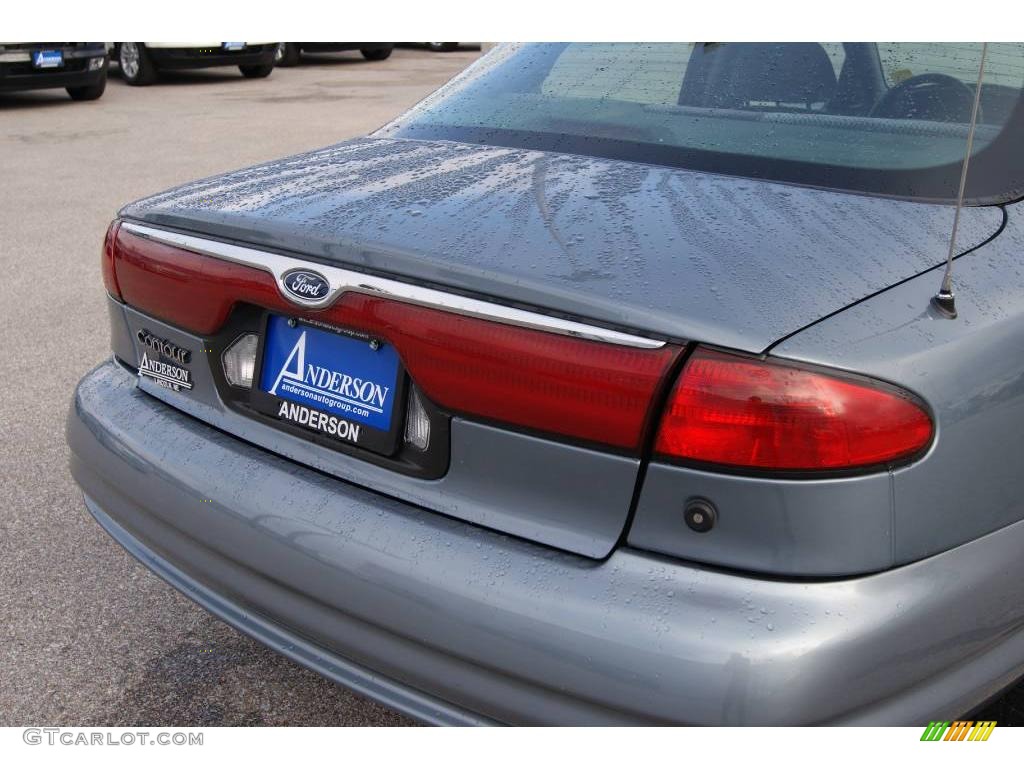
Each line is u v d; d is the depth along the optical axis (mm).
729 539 1379
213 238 1835
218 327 1834
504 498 1505
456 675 1483
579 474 1442
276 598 1674
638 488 1411
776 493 1356
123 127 10766
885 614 1381
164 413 1943
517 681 1432
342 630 1592
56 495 3072
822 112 1995
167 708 2146
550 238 1573
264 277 1727
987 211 1741
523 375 1450
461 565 1479
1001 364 1512
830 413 1348
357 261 1609
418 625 1488
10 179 8102
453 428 1536
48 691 2197
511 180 1862
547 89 2320
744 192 1760
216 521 1730
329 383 1693
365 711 2148
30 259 5836
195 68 14773
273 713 2135
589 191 1773
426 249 1562
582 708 1395
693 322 1387
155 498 1835
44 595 2555
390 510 1582
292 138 10039
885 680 1389
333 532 1592
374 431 1637
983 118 1899
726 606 1357
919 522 1425
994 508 1528
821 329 1398
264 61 15547
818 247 1557
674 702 1335
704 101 2105
